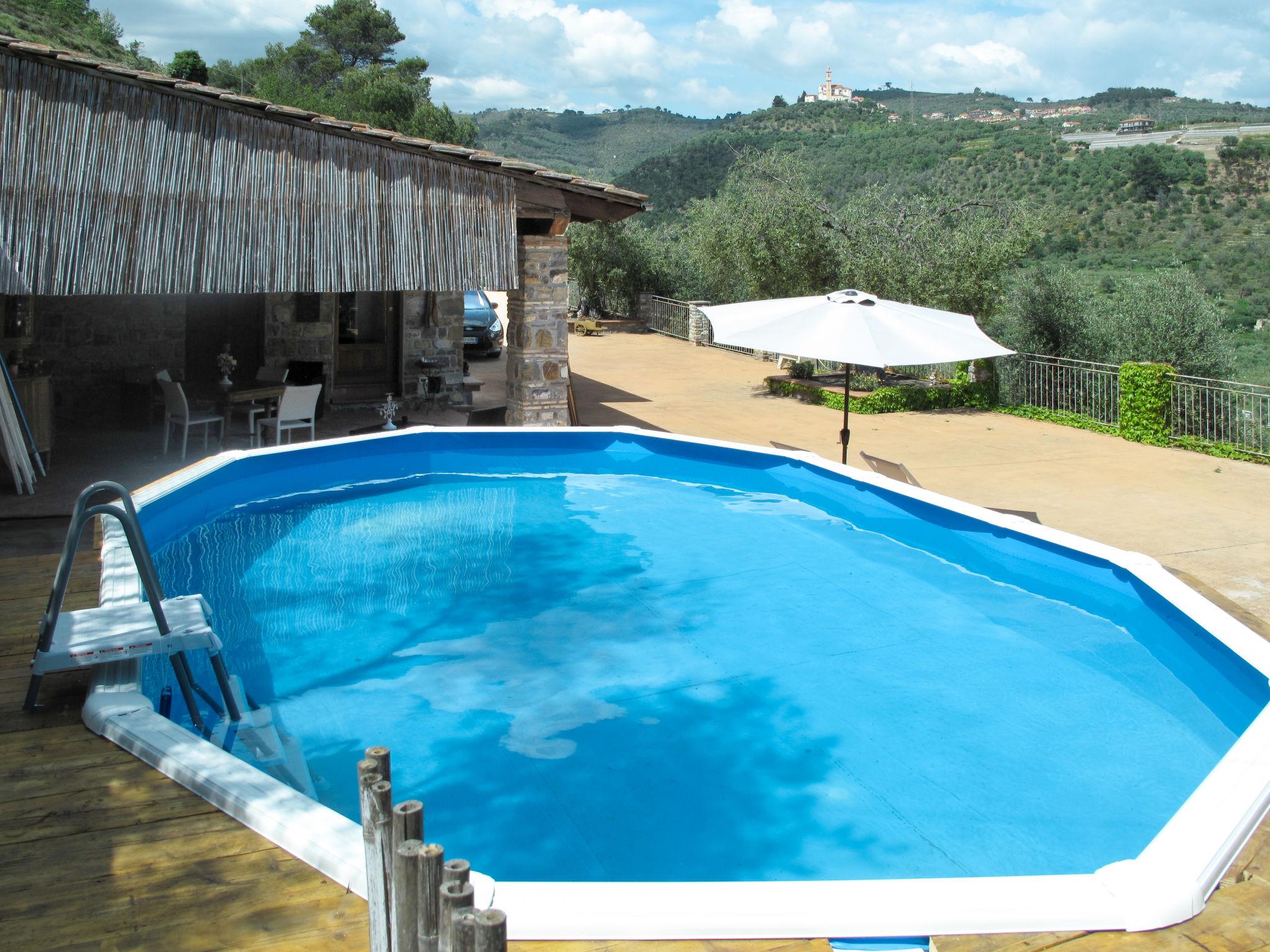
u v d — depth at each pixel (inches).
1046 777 214.8
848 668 272.5
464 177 461.1
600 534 398.3
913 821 197.3
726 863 182.4
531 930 127.8
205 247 410.0
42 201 378.3
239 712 226.5
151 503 358.9
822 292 767.1
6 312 530.3
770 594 330.6
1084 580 331.9
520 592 329.7
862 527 414.9
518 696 251.4
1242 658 246.4
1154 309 681.6
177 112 399.9
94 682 199.0
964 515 372.5
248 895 136.2
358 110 1924.2
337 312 603.5
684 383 786.2
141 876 139.9
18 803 159.0
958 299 682.8
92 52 2204.7
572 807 200.8
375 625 297.9
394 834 86.7
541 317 523.8
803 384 726.5
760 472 475.2
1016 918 131.0
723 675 266.5
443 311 649.0
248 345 630.5
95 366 582.9
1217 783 164.1
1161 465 527.2
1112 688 261.1
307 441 528.7
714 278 1012.5
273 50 2573.8
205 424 505.0
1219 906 135.9
